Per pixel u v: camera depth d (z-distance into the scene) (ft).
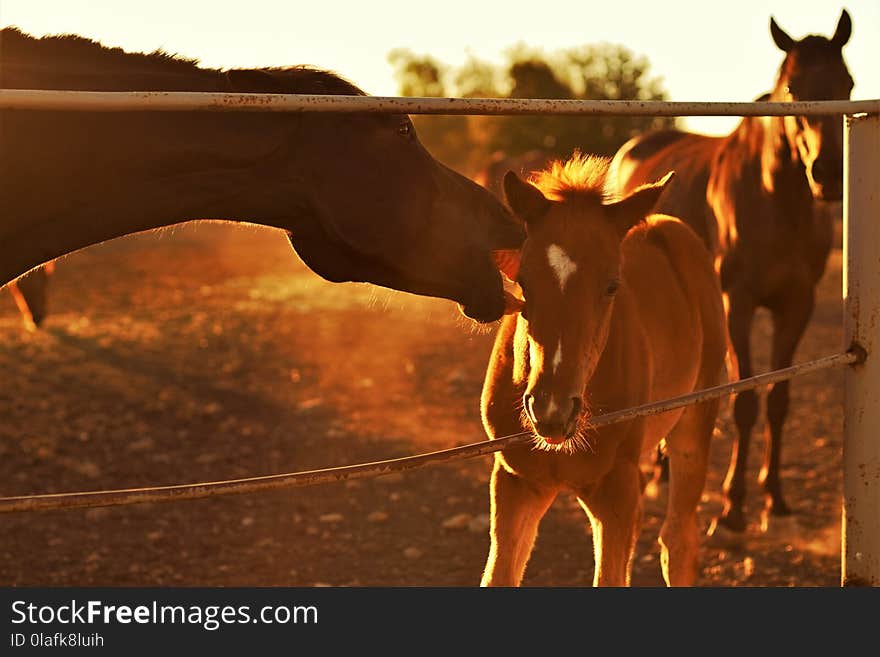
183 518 21.06
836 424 27.84
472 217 9.04
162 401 29.76
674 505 15.10
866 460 9.98
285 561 18.58
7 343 36.35
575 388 9.68
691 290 15.43
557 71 145.07
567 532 20.30
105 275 59.47
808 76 20.07
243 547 19.39
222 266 64.69
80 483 23.12
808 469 24.25
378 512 21.21
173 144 8.05
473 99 7.71
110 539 19.80
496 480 12.41
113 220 8.18
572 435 10.00
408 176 8.64
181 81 8.32
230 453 25.49
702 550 19.56
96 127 7.89
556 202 10.50
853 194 9.89
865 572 10.04
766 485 21.15
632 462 12.44
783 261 21.74
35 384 30.91
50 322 41.14
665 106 8.40
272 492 22.65
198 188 8.30
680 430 15.08
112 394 30.30
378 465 8.52
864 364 9.96
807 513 21.33
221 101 7.06
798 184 21.25
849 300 10.02
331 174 8.44
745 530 20.40
